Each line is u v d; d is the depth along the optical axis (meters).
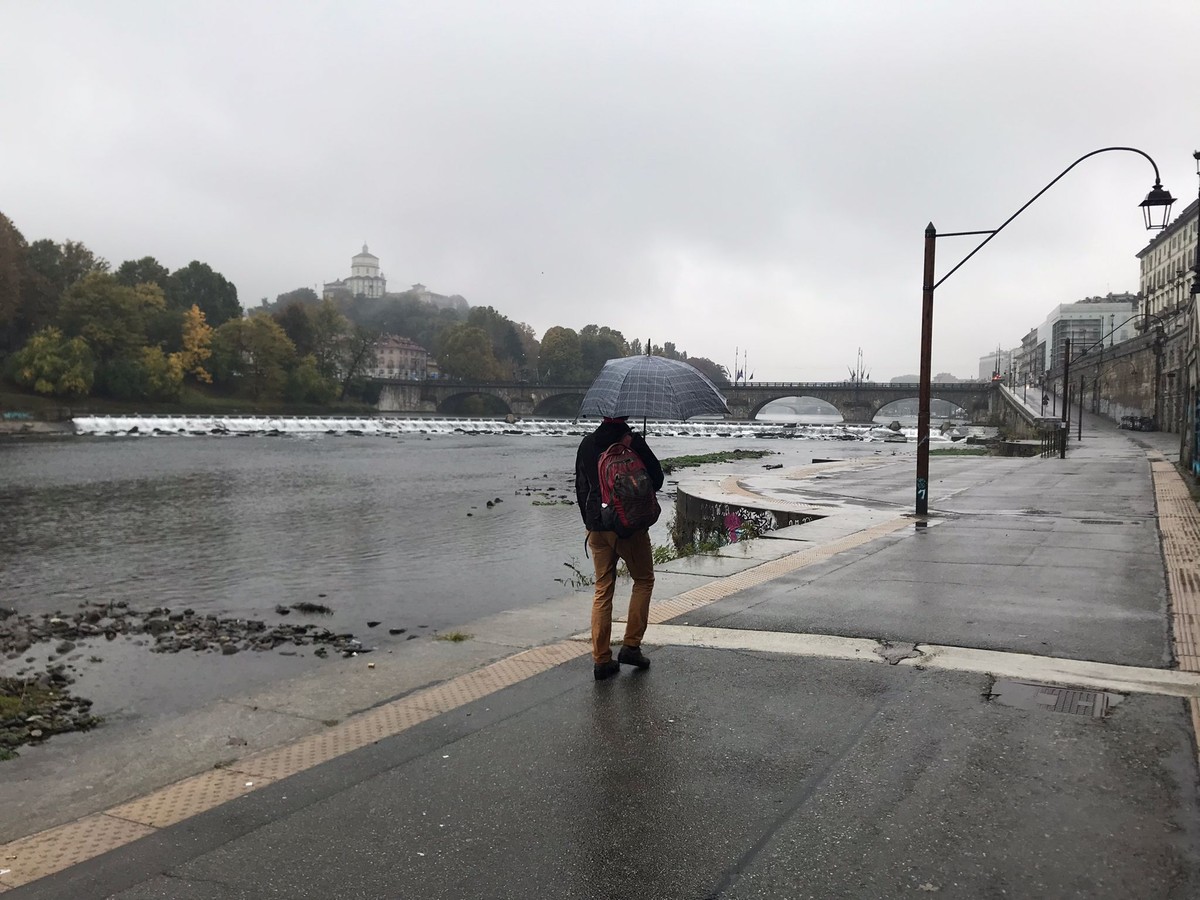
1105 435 65.75
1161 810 3.79
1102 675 5.70
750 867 3.40
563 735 4.85
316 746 4.84
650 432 117.62
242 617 14.98
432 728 5.04
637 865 3.43
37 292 106.31
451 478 45.50
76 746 7.95
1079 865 3.36
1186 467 25.75
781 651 6.46
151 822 3.97
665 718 5.09
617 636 6.99
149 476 44.03
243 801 4.14
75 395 100.19
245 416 112.00
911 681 5.68
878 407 143.75
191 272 146.00
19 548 22.72
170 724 5.43
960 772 4.23
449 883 3.33
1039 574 9.48
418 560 20.97
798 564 10.43
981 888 3.22
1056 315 160.88
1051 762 4.32
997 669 5.89
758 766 4.36
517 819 3.85
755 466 51.69
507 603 16.05
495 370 170.62
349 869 3.46
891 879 3.29
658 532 26.75
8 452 59.97
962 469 31.73
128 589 17.53
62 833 3.92
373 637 13.48
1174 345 68.94
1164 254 105.06
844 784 4.13
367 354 147.12
